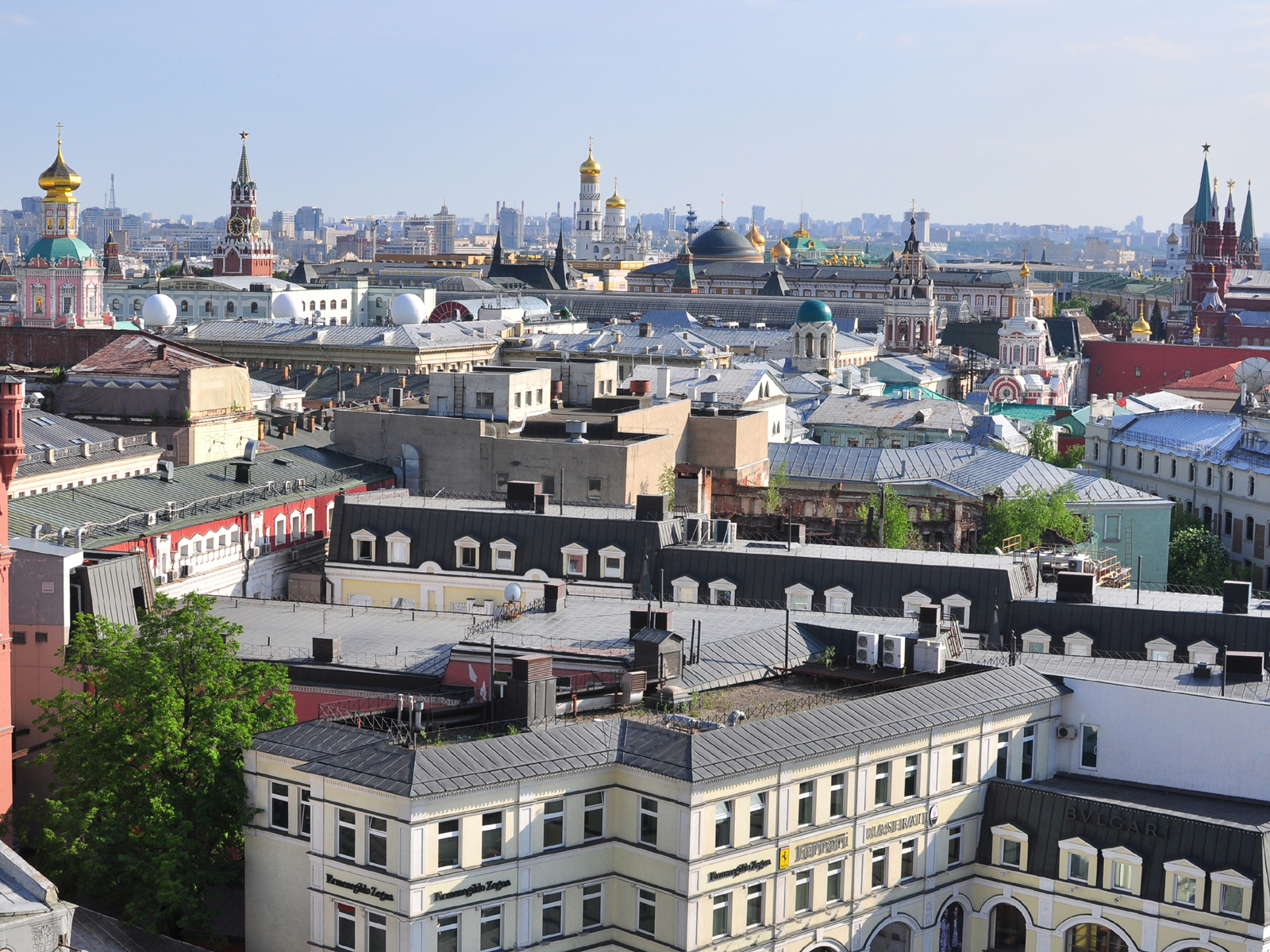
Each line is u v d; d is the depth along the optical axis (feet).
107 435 599.16
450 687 399.24
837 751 328.49
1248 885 323.78
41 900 270.46
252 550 555.69
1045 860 349.61
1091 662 393.09
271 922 323.98
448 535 524.93
